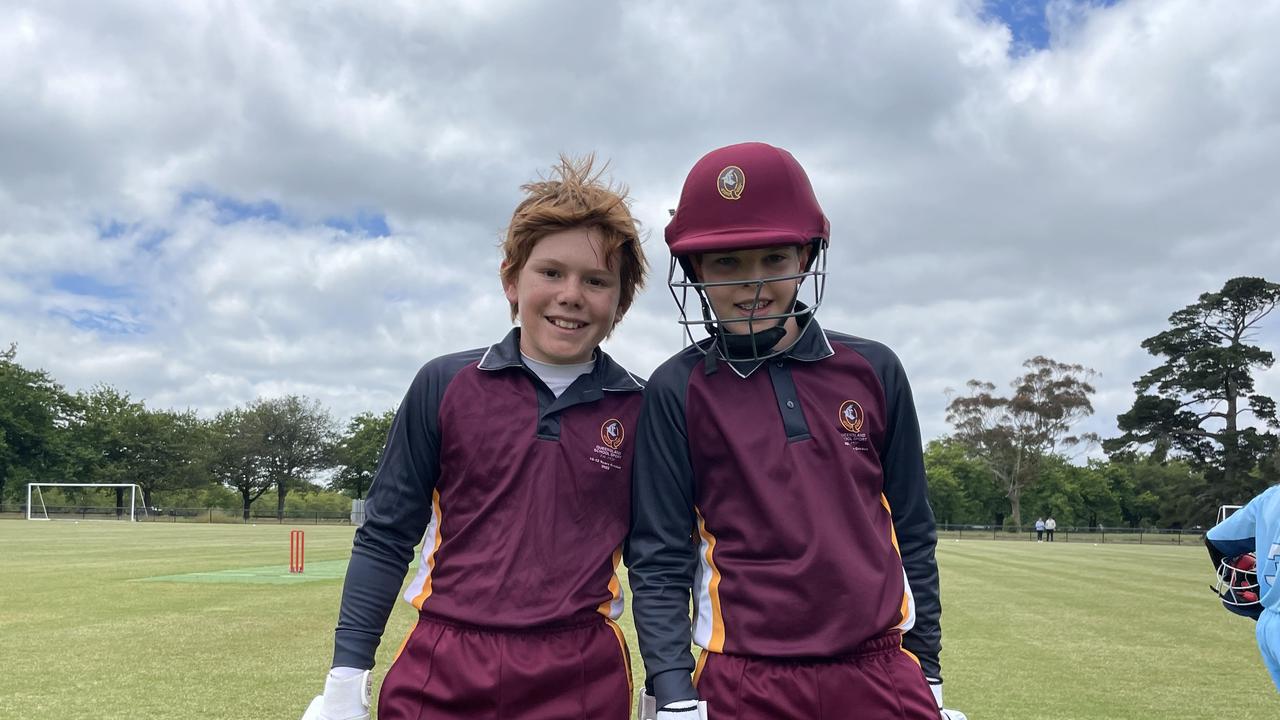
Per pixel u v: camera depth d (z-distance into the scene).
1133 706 5.58
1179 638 8.47
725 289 2.06
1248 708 5.56
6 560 16.72
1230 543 3.38
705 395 2.13
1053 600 11.92
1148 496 68.44
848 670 1.95
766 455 2.05
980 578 15.80
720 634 2.03
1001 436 61.66
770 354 2.12
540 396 2.25
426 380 2.29
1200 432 55.31
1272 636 3.12
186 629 8.27
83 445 60.72
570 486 2.20
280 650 7.15
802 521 1.99
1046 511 69.38
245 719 5.02
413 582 2.27
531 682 2.04
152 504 65.25
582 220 2.18
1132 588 14.02
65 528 34.53
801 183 2.12
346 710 2.11
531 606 2.09
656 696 1.98
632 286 2.42
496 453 2.18
